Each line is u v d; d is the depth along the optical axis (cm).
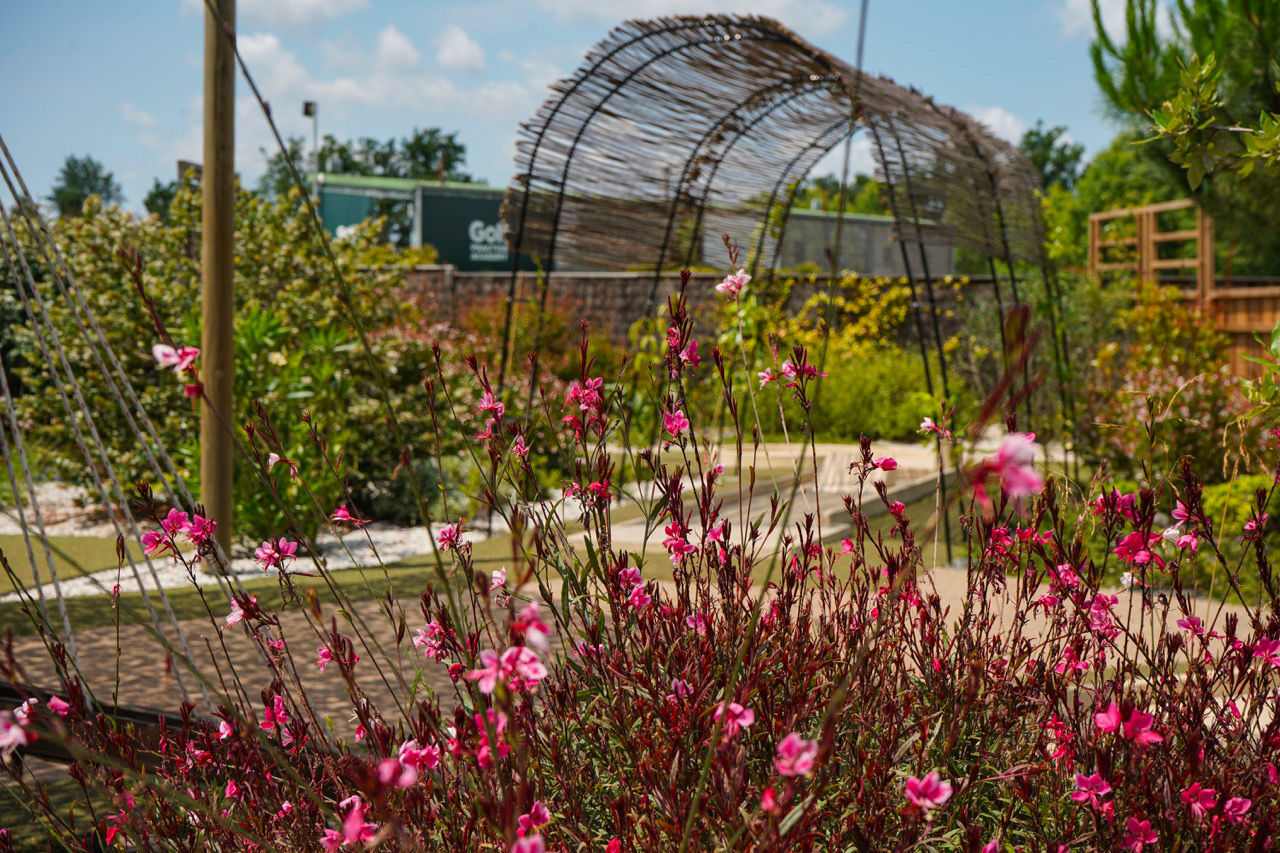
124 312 793
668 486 191
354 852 148
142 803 173
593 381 196
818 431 1216
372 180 2550
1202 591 435
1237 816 145
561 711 177
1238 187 773
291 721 187
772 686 173
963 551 575
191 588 534
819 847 154
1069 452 850
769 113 796
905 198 667
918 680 198
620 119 750
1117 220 1567
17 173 208
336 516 191
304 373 673
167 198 3117
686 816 143
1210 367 887
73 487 863
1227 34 688
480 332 1463
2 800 279
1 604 507
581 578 183
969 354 1322
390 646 402
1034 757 177
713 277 1075
